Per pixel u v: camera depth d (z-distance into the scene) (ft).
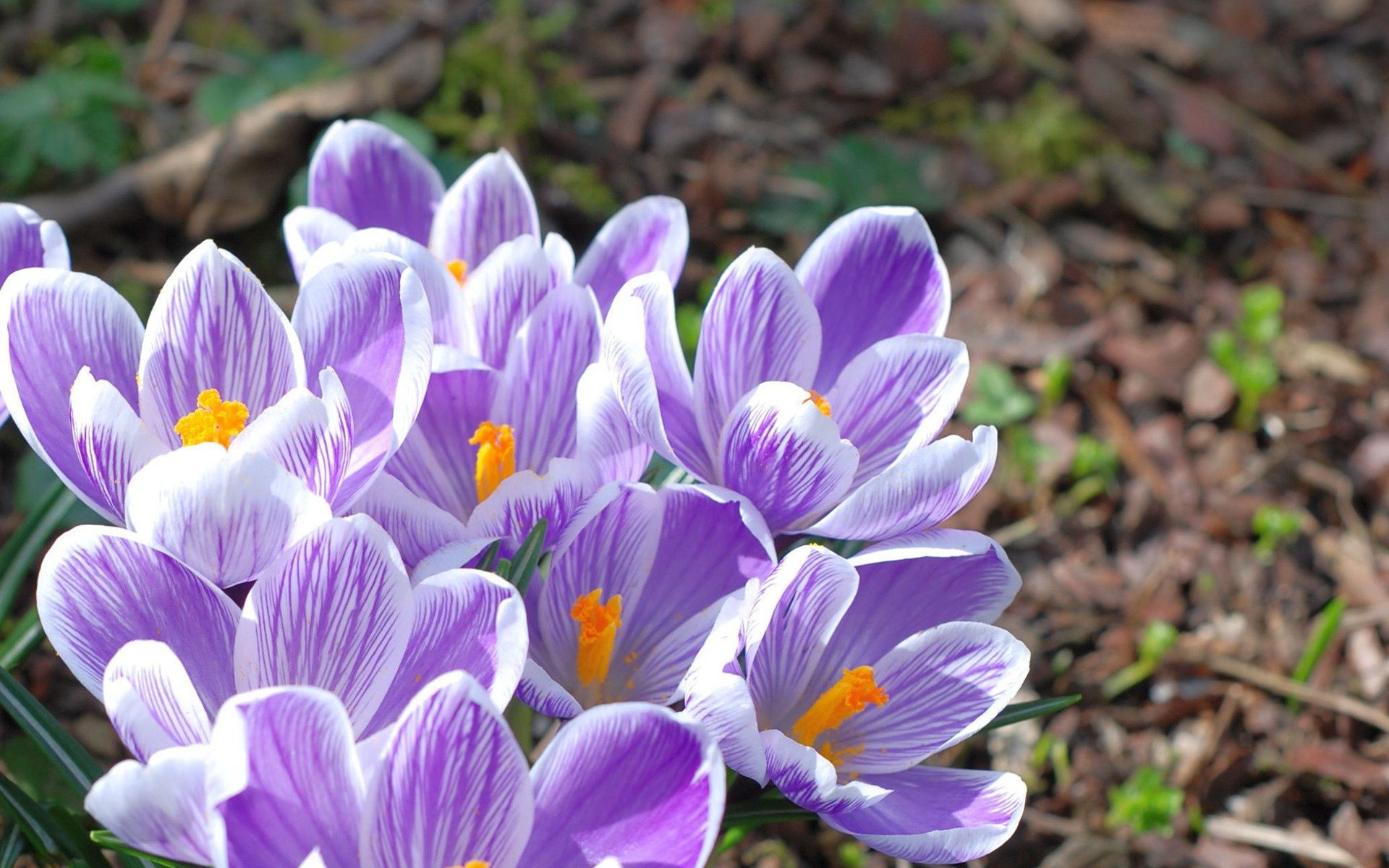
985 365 3.16
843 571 2.16
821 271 2.30
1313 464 3.25
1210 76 4.38
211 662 2.10
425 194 2.39
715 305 2.22
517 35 3.82
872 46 4.27
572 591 2.20
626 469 2.20
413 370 2.11
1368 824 2.69
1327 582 2.99
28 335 2.13
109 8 3.66
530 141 3.67
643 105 3.88
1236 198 4.00
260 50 3.82
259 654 2.09
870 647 2.24
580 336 2.22
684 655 2.21
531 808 2.04
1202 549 3.02
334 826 2.03
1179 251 3.87
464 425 2.24
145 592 2.09
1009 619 2.86
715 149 3.82
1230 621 2.88
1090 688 2.80
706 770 2.04
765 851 2.62
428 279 2.20
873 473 2.26
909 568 2.24
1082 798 2.70
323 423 2.08
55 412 2.14
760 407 2.17
